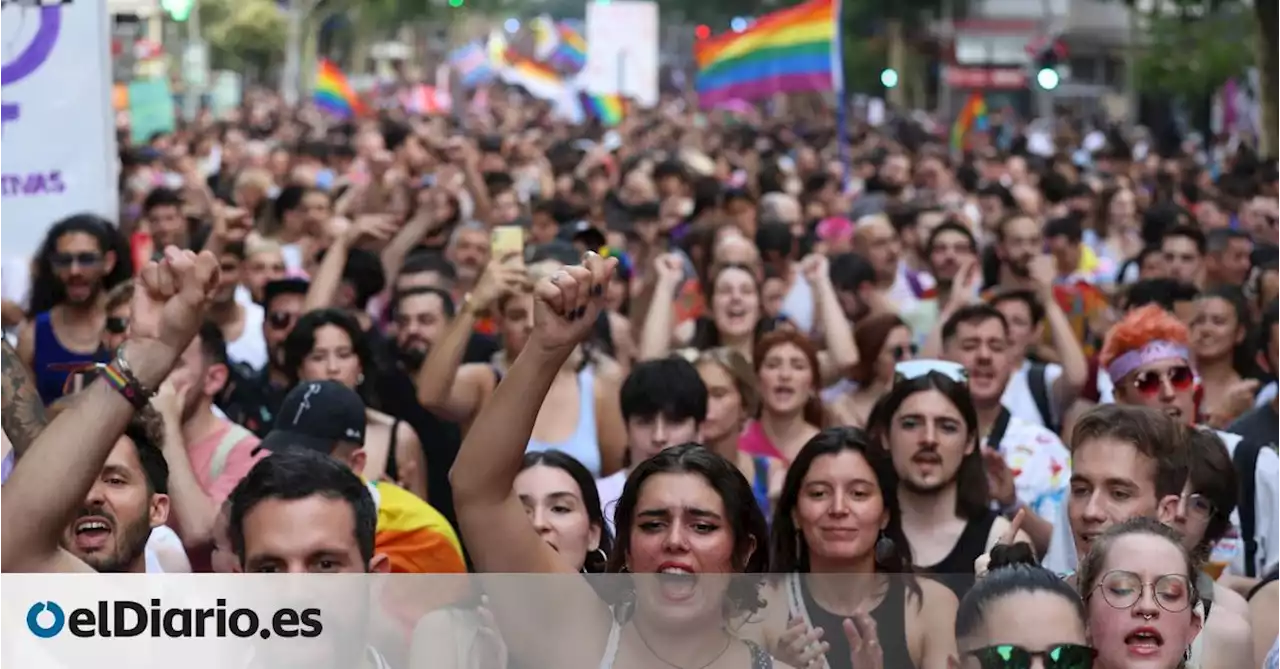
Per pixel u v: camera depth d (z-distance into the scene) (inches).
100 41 370.9
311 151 1030.4
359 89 2864.2
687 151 1138.0
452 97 2495.1
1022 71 2684.5
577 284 203.9
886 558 259.8
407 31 4766.2
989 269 604.7
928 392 289.9
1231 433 331.9
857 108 2797.7
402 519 281.4
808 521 252.5
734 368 357.1
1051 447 360.5
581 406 367.2
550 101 2338.8
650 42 1993.1
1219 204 767.1
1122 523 209.6
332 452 291.1
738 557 216.5
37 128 370.3
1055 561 293.7
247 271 493.4
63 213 371.9
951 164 1262.3
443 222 627.8
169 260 193.0
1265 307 410.9
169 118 1353.3
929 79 3223.4
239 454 327.6
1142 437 254.8
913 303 585.9
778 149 1537.9
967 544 288.4
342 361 365.1
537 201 757.3
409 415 379.6
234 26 3363.7
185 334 194.7
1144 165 1336.1
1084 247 714.8
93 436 191.8
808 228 753.0
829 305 451.8
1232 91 1790.1
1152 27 1769.2
